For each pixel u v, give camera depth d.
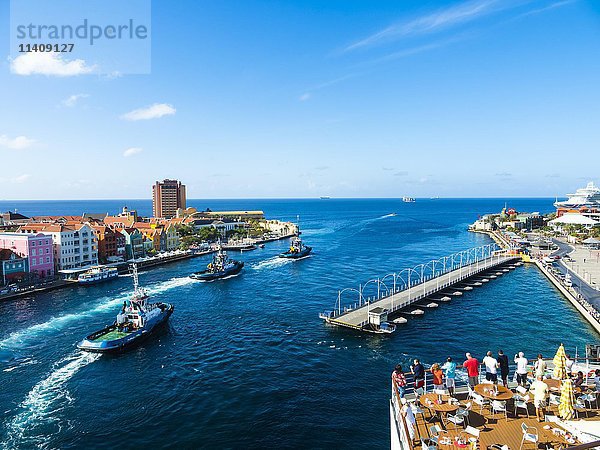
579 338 86.44
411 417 30.31
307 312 110.00
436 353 79.75
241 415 57.56
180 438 52.28
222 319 104.19
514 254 197.25
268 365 74.62
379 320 92.50
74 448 50.44
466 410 31.62
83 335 92.06
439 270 171.38
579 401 33.38
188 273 171.25
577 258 185.38
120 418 57.28
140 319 91.12
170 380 69.19
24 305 118.25
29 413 58.91
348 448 49.91
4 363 76.81
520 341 85.25
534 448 27.64
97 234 185.38
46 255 154.50
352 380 68.12
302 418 56.56
